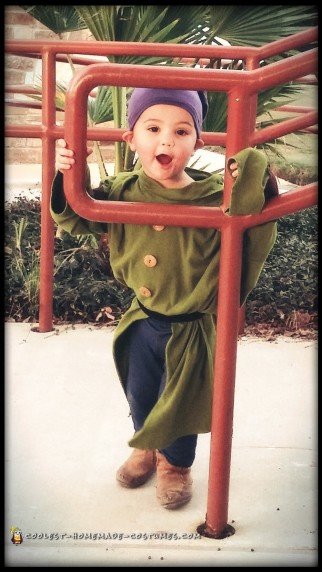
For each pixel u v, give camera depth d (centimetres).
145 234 181
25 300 359
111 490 206
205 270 182
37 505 198
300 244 393
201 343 188
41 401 265
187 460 199
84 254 377
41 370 293
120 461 224
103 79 161
